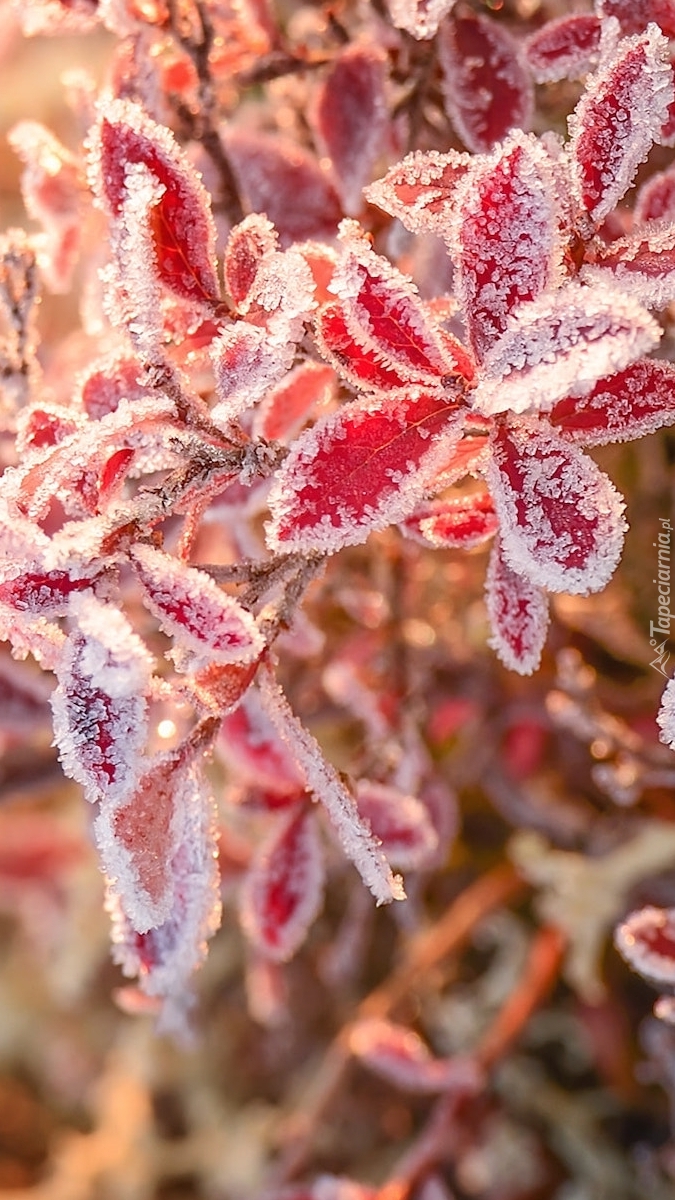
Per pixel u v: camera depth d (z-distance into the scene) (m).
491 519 0.26
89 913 0.57
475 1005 0.51
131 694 0.23
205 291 0.25
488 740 0.43
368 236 0.25
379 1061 0.41
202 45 0.29
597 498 0.23
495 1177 0.50
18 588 0.24
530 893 0.50
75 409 0.26
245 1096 0.62
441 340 0.24
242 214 0.29
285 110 0.33
